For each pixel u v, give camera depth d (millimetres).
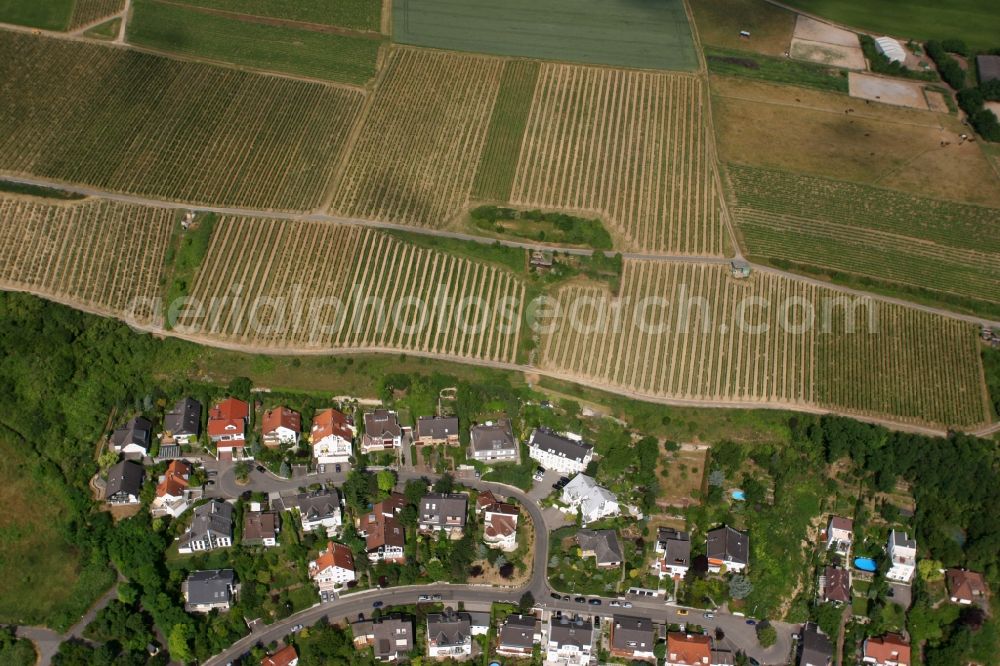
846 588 176000
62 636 164625
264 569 173875
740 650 169125
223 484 187625
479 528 183125
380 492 186625
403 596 173375
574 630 165625
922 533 185250
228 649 164125
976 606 174625
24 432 187000
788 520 187000
